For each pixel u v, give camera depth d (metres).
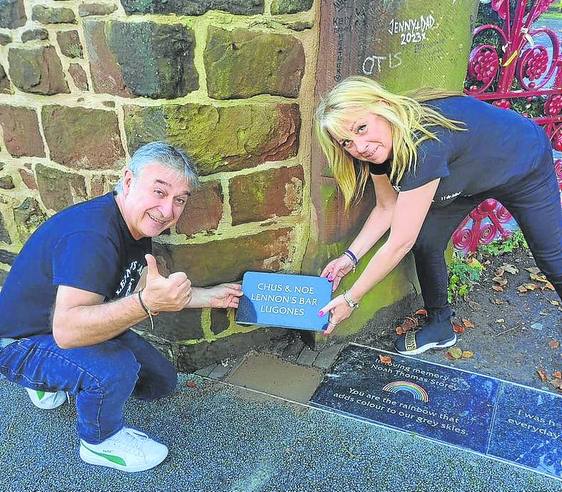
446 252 2.75
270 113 1.91
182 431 1.92
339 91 1.59
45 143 2.08
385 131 1.60
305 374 2.22
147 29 1.59
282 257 2.22
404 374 2.21
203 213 1.94
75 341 1.44
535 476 1.73
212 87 1.75
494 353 2.36
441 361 2.31
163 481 1.72
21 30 1.90
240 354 2.33
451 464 1.77
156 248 1.99
